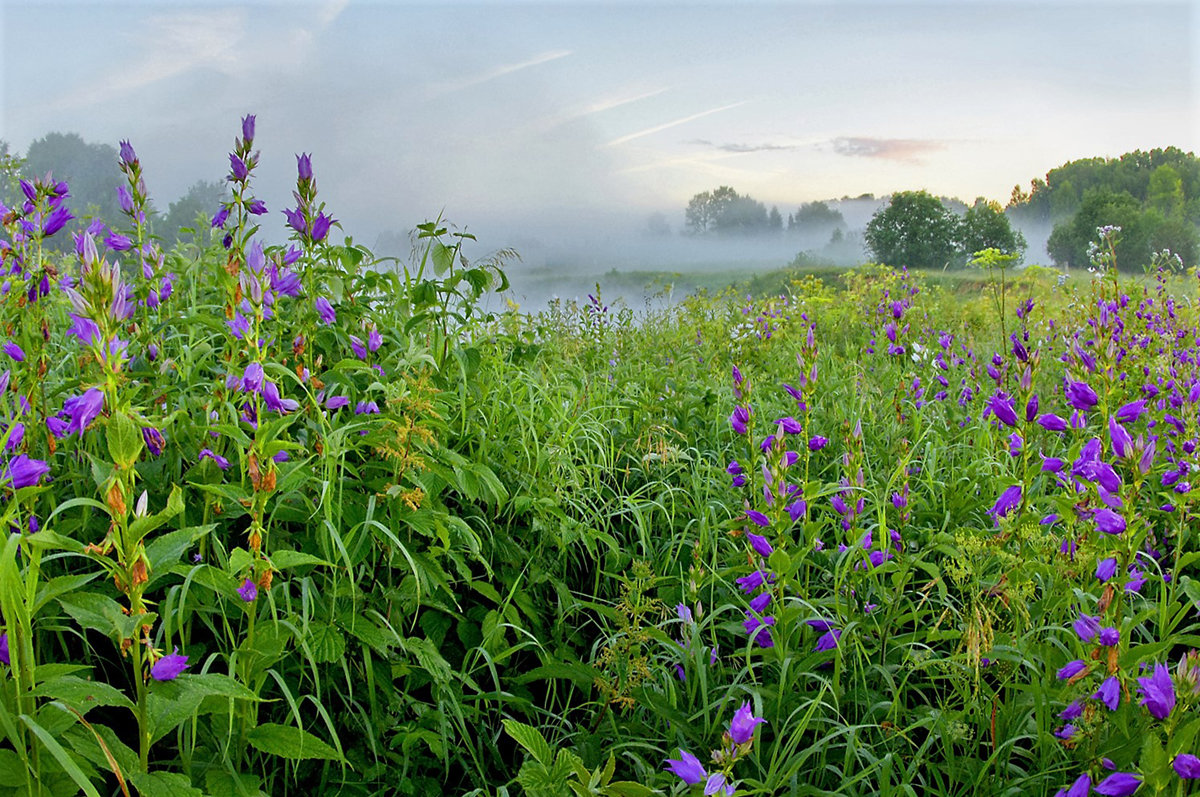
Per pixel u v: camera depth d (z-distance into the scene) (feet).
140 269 10.64
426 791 8.05
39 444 8.62
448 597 9.82
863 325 33.30
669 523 12.78
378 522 8.22
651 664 9.09
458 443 11.71
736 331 29.35
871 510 10.83
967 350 21.58
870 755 7.24
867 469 13.28
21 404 8.15
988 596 8.39
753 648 9.14
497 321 15.70
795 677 8.25
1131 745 6.37
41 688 4.81
